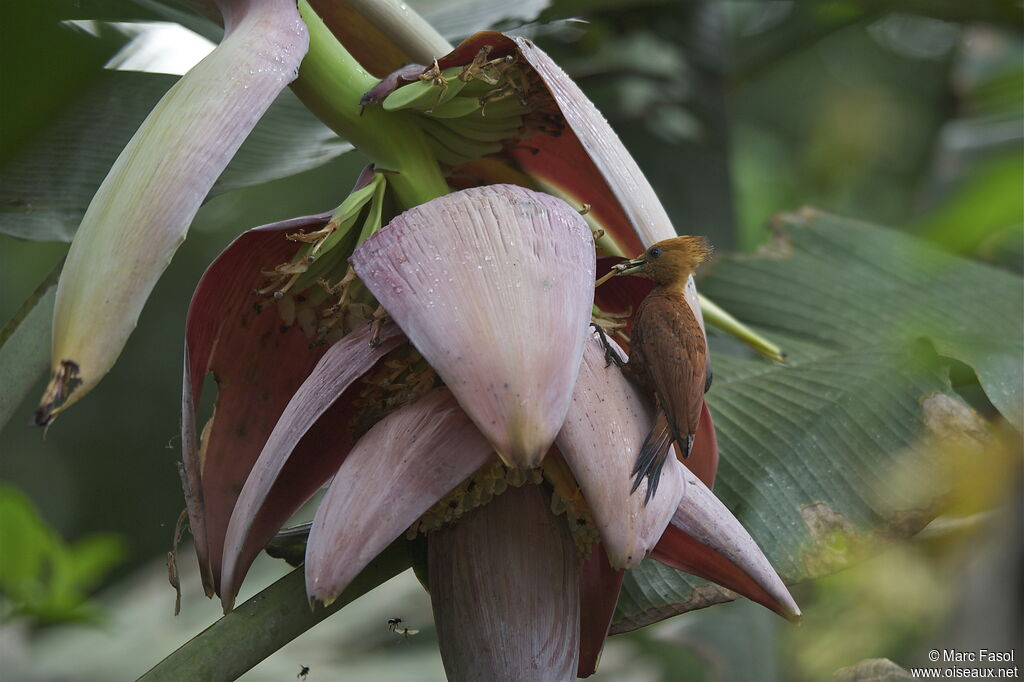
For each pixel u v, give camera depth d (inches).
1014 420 105.7
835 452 104.2
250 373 93.5
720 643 134.9
